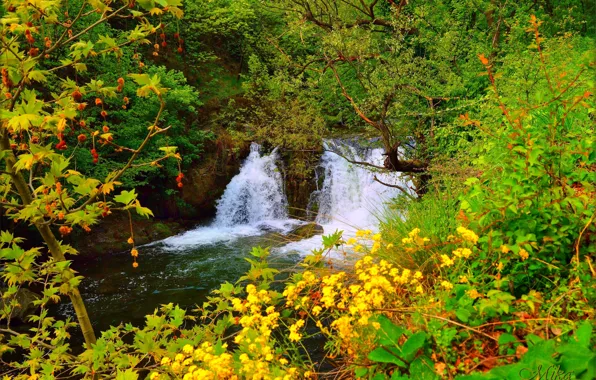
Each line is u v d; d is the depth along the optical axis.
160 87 2.18
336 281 2.61
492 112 4.75
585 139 2.64
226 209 12.33
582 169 2.74
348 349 2.42
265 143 13.05
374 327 2.19
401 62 7.09
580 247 2.54
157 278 8.45
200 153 12.43
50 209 2.33
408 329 2.37
